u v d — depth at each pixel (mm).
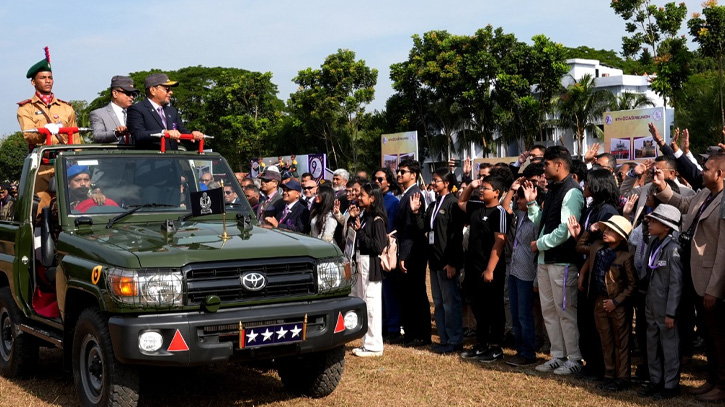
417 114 45500
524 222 7258
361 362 7367
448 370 7000
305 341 5207
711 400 5863
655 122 14820
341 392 6211
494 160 18922
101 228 5980
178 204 6410
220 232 5746
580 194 6723
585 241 6516
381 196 7598
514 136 41688
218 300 4957
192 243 5262
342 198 9422
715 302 5797
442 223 7840
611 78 44344
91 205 6137
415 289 8281
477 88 41438
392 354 7770
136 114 7215
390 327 8883
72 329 5680
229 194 6645
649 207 7238
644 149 15031
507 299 8570
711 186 6043
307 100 46938
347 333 5457
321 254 5504
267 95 58406
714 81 34562
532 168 7805
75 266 5387
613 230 6125
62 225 5980
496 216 7305
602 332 6293
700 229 6000
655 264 6023
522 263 7172
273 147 54906
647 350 6180
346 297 5633
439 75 41438
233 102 56562
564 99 40344
